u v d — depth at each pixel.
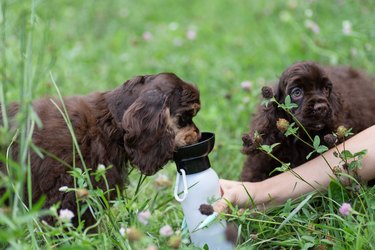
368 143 1.46
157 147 1.43
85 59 2.63
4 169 1.44
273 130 1.62
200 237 1.37
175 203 1.59
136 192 1.46
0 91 1.26
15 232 1.13
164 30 3.07
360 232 1.32
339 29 2.41
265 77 2.33
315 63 1.60
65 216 1.28
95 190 1.40
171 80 1.47
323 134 1.57
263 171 1.64
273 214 1.45
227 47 2.82
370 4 2.31
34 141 1.44
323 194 1.46
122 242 1.29
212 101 2.21
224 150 1.86
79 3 3.45
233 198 1.43
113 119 1.48
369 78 1.89
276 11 3.24
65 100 1.52
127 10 3.50
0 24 1.34
